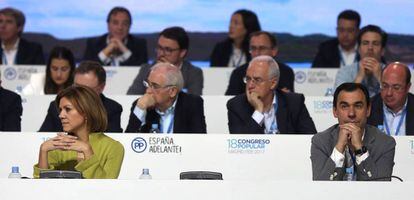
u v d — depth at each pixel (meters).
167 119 15.39
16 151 13.73
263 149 13.72
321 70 19.62
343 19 21.44
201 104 15.57
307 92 19.64
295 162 13.72
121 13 21.48
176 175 13.66
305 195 10.73
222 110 16.56
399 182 10.72
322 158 12.86
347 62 21.52
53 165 12.45
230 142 13.70
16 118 16.47
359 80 17.92
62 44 23.41
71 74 17.89
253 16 21.56
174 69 15.37
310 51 23.52
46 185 10.72
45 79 18.00
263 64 15.39
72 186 10.72
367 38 18.55
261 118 15.37
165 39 18.38
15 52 22.19
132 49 21.59
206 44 23.55
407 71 15.45
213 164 13.71
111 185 10.72
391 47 23.45
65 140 12.32
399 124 15.48
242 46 21.62
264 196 10.74
